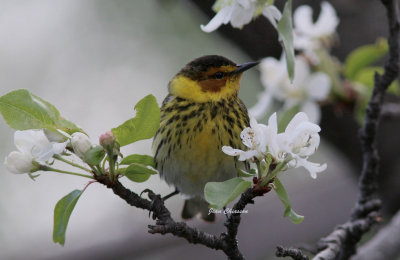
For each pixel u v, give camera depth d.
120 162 6.47
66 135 6.10
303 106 9.38
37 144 6.12
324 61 9.52
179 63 15.53
